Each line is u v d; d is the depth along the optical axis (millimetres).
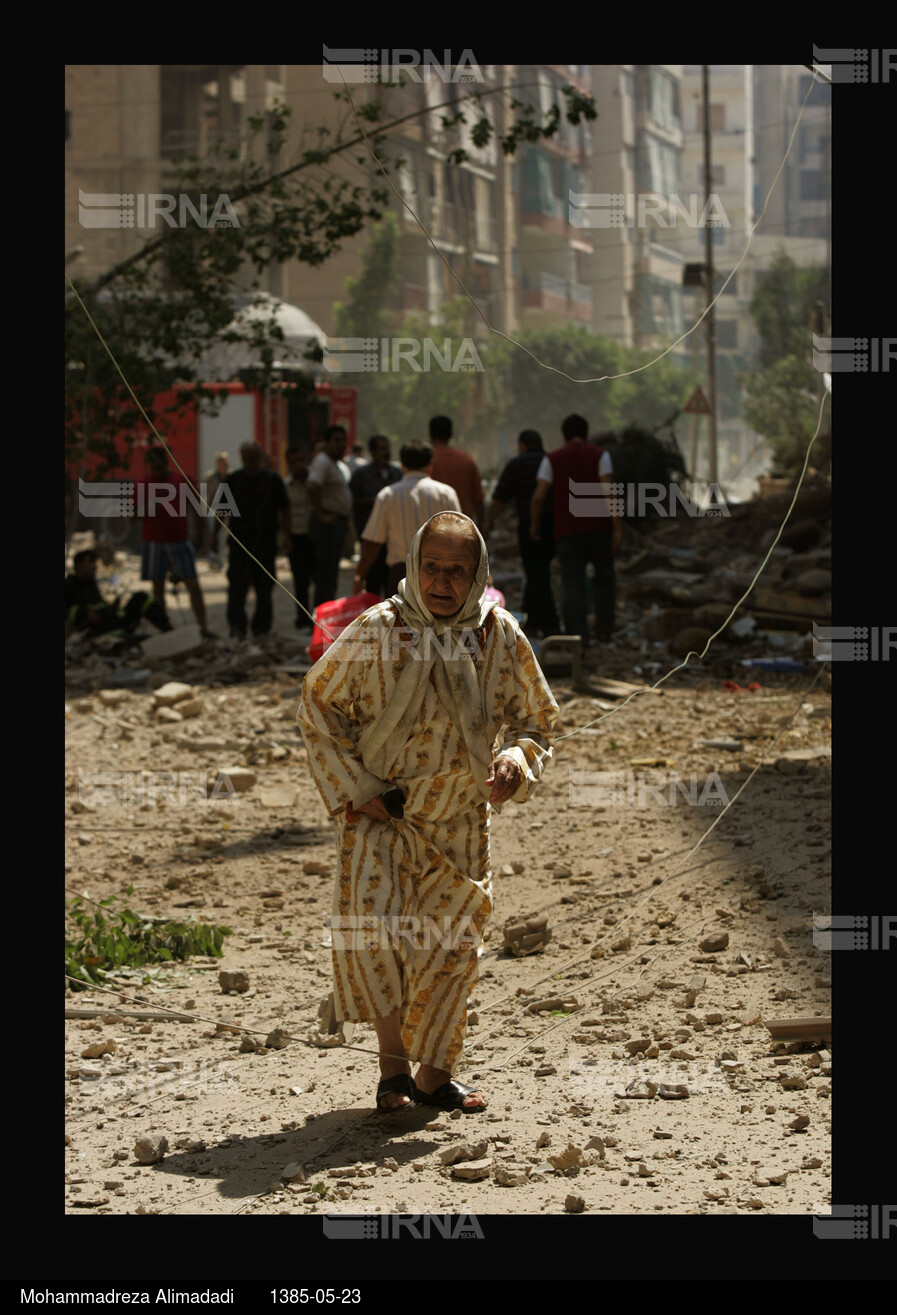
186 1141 4613
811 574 16578
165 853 8680
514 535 25938
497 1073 5211
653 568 21562
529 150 75125
